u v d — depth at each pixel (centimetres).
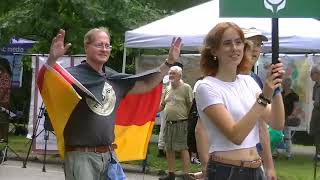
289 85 1163
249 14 367
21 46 1658
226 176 337
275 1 363
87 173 459
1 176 973
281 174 1046
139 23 1330
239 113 338
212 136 341
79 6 1235
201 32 1023
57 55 450
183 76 1248
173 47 502
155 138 1555
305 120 1179
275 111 346
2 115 1095
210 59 350
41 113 1073
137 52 1417
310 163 1209
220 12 371
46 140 1070
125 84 501
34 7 1252
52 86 452
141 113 558
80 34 1256
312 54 1173
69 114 455
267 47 1039
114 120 485
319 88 1092
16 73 1661
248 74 387
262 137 409
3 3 1397
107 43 485
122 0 1310
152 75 503
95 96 473
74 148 464
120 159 559
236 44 338
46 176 984
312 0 363
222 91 338
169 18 1091
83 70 480
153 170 1059
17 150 1266
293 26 1044
